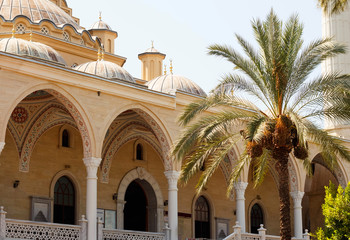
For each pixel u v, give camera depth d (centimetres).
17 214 2566
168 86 3072
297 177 3055
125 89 2467
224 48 2094
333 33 3747
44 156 2700
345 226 2269
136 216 3058
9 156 2578
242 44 2109
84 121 2333
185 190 3172
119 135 2911
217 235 3269
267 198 3566
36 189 2647
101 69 2769
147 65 3756
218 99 2120
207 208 3297
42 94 2575
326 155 2256
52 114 2684
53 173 2717
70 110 2345
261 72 2067
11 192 2564
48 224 2128
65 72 2295
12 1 3175
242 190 2795
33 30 3017
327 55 2062
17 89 2162
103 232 2297
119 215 2897
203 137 2092
